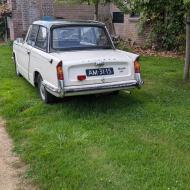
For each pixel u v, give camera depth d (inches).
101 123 134.5
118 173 99.4
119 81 142.3
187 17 181.3
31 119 143.5
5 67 239.6
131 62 143.9
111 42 163.0
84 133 125.5
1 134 132.8
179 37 296.0
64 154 111.3
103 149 113.6
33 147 117.7
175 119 136.1
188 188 91.8
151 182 94.3
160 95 166.2
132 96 164.9
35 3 381.1
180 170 99.8
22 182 99.7
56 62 135.1
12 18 379.6
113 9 376.8
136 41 342.0
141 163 104.0
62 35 154.9
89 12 398.0
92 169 101.9
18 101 163.8
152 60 259.9
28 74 179.2
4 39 420.8
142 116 140.0
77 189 93.5
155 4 176.4
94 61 137.2
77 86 136.5
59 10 390.0
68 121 137.3
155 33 311.0
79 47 155.4
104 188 93.2
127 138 120.6
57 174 100.7
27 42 182.5
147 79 198.1
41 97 162.7
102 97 162.6
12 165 109.3
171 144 115.8
